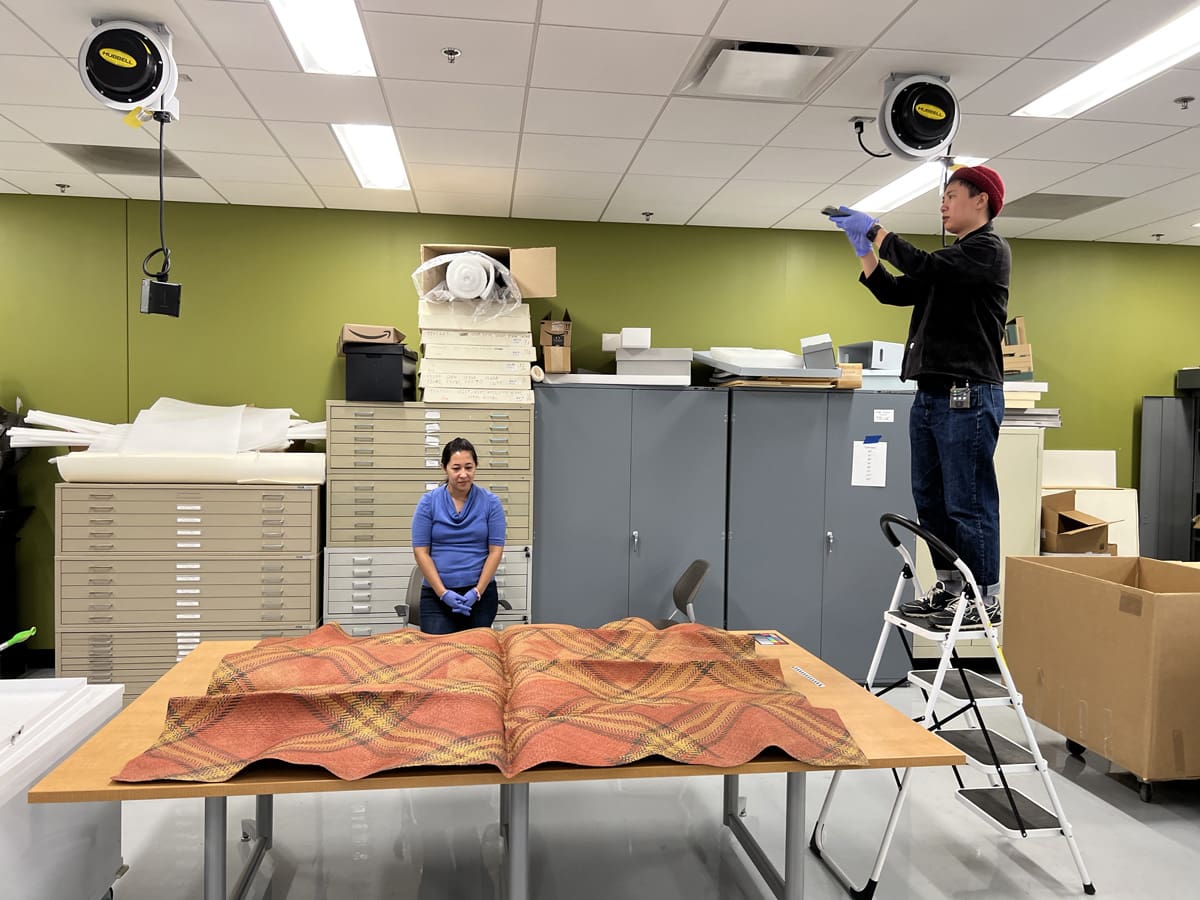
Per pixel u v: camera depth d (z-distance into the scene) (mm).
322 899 2465
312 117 3498
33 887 1877
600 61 2967
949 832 2977
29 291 4699
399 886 2547
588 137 3719
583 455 4570
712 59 2959
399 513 4336
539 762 1719
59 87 3219
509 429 4414
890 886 2592
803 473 4742
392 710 1888
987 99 3289
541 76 3092
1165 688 3051
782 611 4750
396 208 4895
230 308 4863
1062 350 5656
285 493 4203
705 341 5270
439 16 2643
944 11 2602
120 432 4324
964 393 2297
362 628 4324
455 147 3861
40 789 1592
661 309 5223
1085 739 3334
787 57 2900
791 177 4273
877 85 3158
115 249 4754
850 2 2549
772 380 4676
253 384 4891
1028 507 4988
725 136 3699
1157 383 5746
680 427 4641
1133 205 4773
